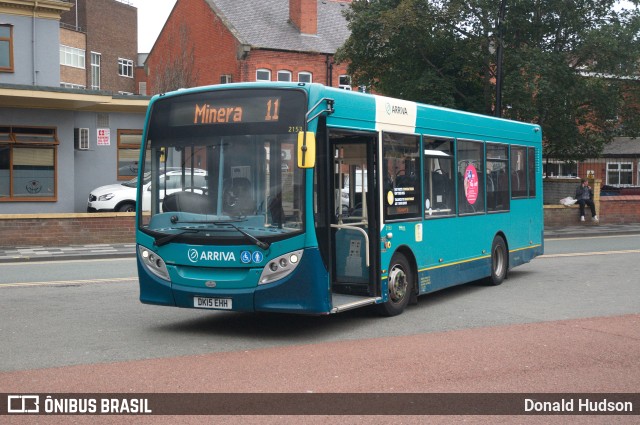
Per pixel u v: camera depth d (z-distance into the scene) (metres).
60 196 27.72
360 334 9.66
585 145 32.03
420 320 10.70
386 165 10.68
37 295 13.01
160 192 9.77
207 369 7.66
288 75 42.16
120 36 71.94
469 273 13.31
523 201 15.82
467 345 8.84
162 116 9.89
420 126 11.73
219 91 9.59
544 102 29.02
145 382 7.11
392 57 30.31
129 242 23.27
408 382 7.11
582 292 13.63
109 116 29.47
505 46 29.41
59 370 7.63
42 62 32.44
